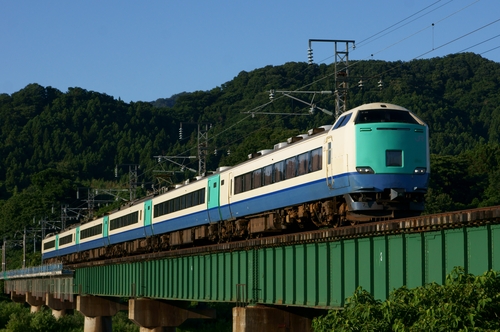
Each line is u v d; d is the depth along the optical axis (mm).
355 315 17438
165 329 48969
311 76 179000
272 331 30469
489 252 17250
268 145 107062
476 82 182250
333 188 28234
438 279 18875
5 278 110062
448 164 83562
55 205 148375
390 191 26375
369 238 22062
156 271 43562
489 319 14938
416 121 27188
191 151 165375
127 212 60094
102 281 56531
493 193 79688
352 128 27031
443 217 18359
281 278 27844
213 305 77500
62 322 71625
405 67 185375
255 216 36969
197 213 44219
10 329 69750
